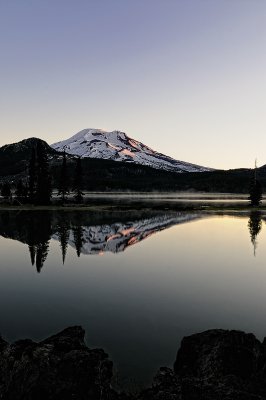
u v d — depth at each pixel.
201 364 13.00
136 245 40.19
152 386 11.82
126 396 11.56
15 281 25.12
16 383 11.79
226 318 18.27
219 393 11.02
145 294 22.16
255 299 21.31
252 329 16.94
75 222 64.25
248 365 12.81
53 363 12.05
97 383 11.48
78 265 30.06
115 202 137.12
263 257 33.91
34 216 76.12
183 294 22.23
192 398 10.92
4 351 13.13
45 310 19.38
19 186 131.75
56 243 40.84
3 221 65.19
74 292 22.55
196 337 14.12
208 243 41.94
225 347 13.16
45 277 26.22
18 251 36.00
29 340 13.96
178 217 76.06
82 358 12.18
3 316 18.53
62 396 11.09
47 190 111.31
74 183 123.56
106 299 21.22
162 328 16.92
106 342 15.38
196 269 28.86
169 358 14.08
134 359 13.94
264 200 158.12
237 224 62.62
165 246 39.72
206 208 98.69
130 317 18.31
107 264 30.53
